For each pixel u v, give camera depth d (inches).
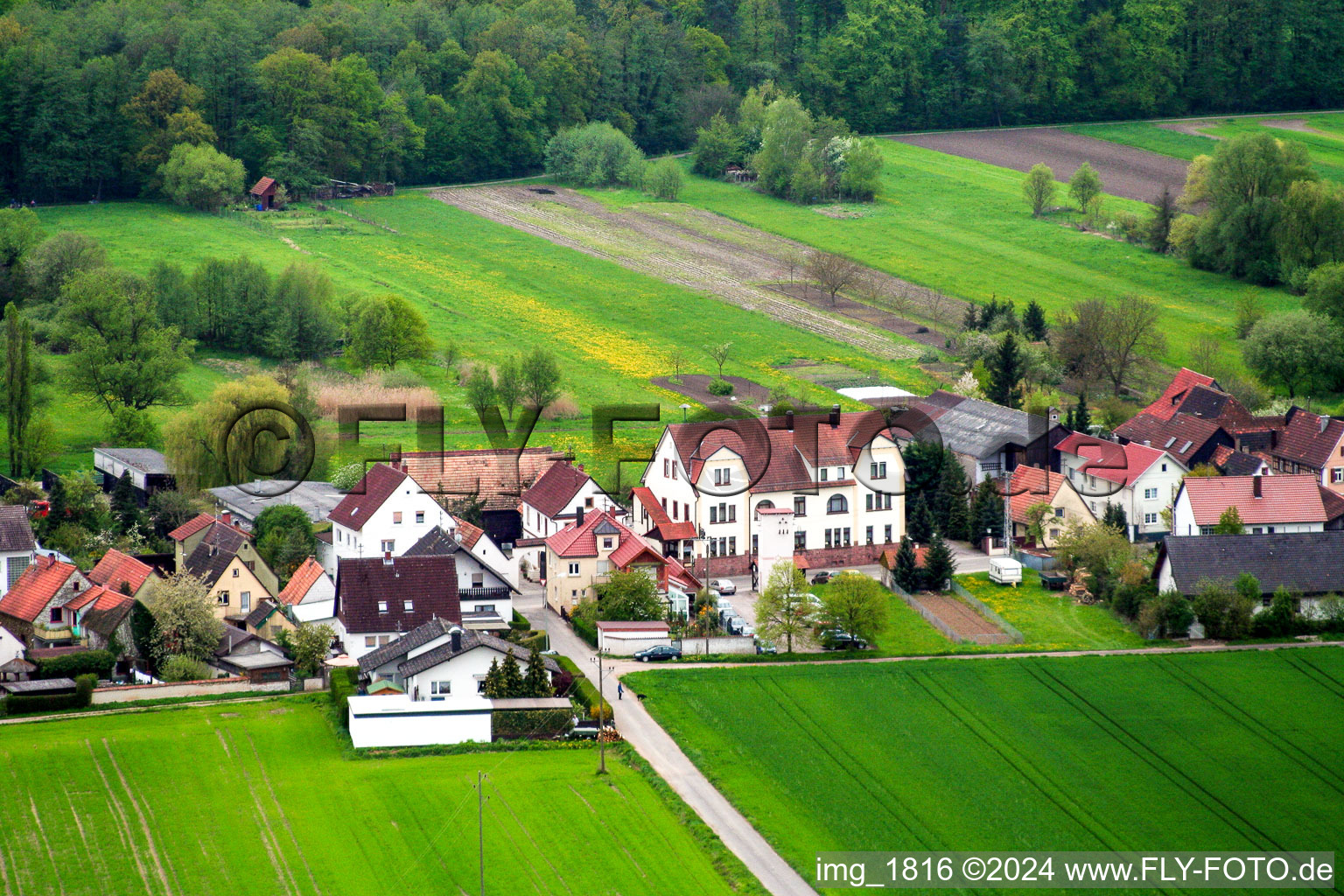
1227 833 7332.7
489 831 6988.2
